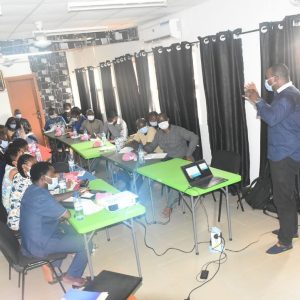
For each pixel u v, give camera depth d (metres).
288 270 2.80
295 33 3.39
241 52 4.25
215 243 3.18
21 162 3.17
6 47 6.21
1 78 8.66
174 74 5.27
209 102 4.68
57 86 9.32
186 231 3.71
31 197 2.62
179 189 3.11
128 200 2.78
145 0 3.97
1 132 5.72
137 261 2.91
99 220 2.57
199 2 4.69
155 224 3.99
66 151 6.98
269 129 2.96
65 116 8.30
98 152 4.93
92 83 8.45
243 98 4.29
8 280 3.18
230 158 3.78
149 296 2.69
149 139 4.84
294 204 3.04
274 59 3.64
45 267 2.95
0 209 3.54
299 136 2.85
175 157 4.41
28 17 4.39
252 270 2.86
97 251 3.51
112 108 7.88
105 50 7.92
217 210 4.16
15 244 2.71
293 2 3.25
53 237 2.72
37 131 9.28
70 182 3.46
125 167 4.07
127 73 6.77
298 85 3.46
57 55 9.20
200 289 2.70
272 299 2.49
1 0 3.36
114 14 4.93
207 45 4.51
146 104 6.32
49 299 2.80
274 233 3.41
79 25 5.52
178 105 5.36
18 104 9.00
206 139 5.31
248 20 4.09
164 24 5.41
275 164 2.92
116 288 1.97
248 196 4.12
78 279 2.78
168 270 3.02
